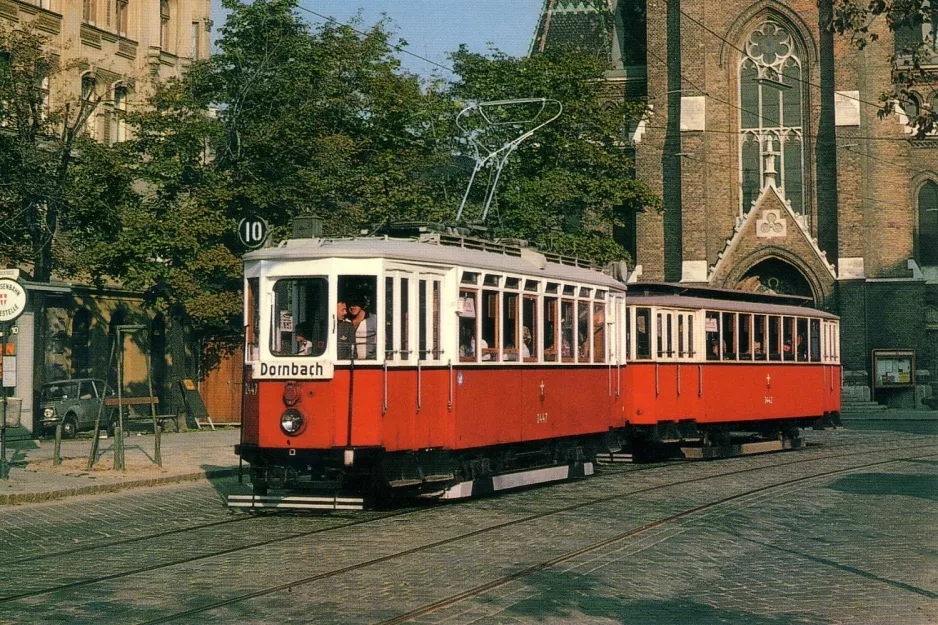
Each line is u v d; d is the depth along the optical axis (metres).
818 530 15.55
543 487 21.14
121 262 34.59
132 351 44.69
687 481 22.38
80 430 36.69
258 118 36.41
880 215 57.22
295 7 36.53
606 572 12.10
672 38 58.84
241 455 16.86
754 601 10.64
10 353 21.39
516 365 19.56
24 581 11.69
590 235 43.22
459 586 11.24
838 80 56.78
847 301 55.97
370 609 10.16
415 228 18.97
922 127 20.58
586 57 43.34
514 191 40.03
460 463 18.22
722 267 56.84
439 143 40.34
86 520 16.78
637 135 58.97
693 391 27.61
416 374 17.03
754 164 58.53
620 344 24.22
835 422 33.91
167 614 9.97
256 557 13.00
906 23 19.17
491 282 18.86
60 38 40.94
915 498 19.50
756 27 58.38
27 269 35.38
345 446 16.17
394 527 15.55
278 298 16.67
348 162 36.94
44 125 32.50
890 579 11.84
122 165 34.09
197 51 49.16
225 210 35.81
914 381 55.78
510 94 41.97
